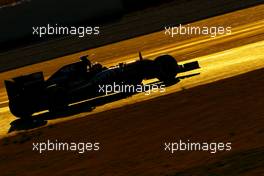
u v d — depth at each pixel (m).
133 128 56.91
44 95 75.94
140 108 64.69
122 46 143.12
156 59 77.00
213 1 178.62
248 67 72.56
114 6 199.00
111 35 167.00
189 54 102.69
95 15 199.00
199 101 60.62
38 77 77.38
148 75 76.12
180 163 42.66
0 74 155.12
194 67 78.06
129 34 160.25
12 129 73.06
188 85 70.81
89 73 76.56
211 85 67.00
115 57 128.12
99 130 59.78
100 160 49.06
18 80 77.06
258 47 88.94
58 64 142.62
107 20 197.38
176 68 77.06
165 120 56.53
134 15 193.25
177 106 61.06
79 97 75.06
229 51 93.56
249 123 48.16
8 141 66.25
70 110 75.56
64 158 52.69
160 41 134.75
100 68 77.94
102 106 72.38
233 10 152.50
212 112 54.84
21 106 76.69
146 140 51.28
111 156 49.34
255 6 149.50
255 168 34.66
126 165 45.62
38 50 176.25
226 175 35.44
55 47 172.38
